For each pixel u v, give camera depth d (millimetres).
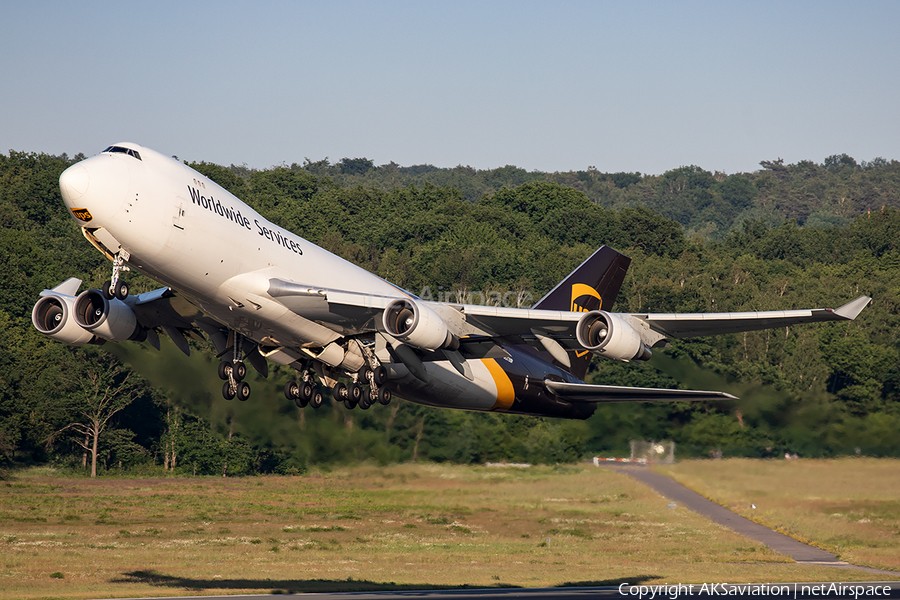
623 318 67938
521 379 86938
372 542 108875
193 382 122688
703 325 70562
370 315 69000
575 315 67250
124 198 60750
